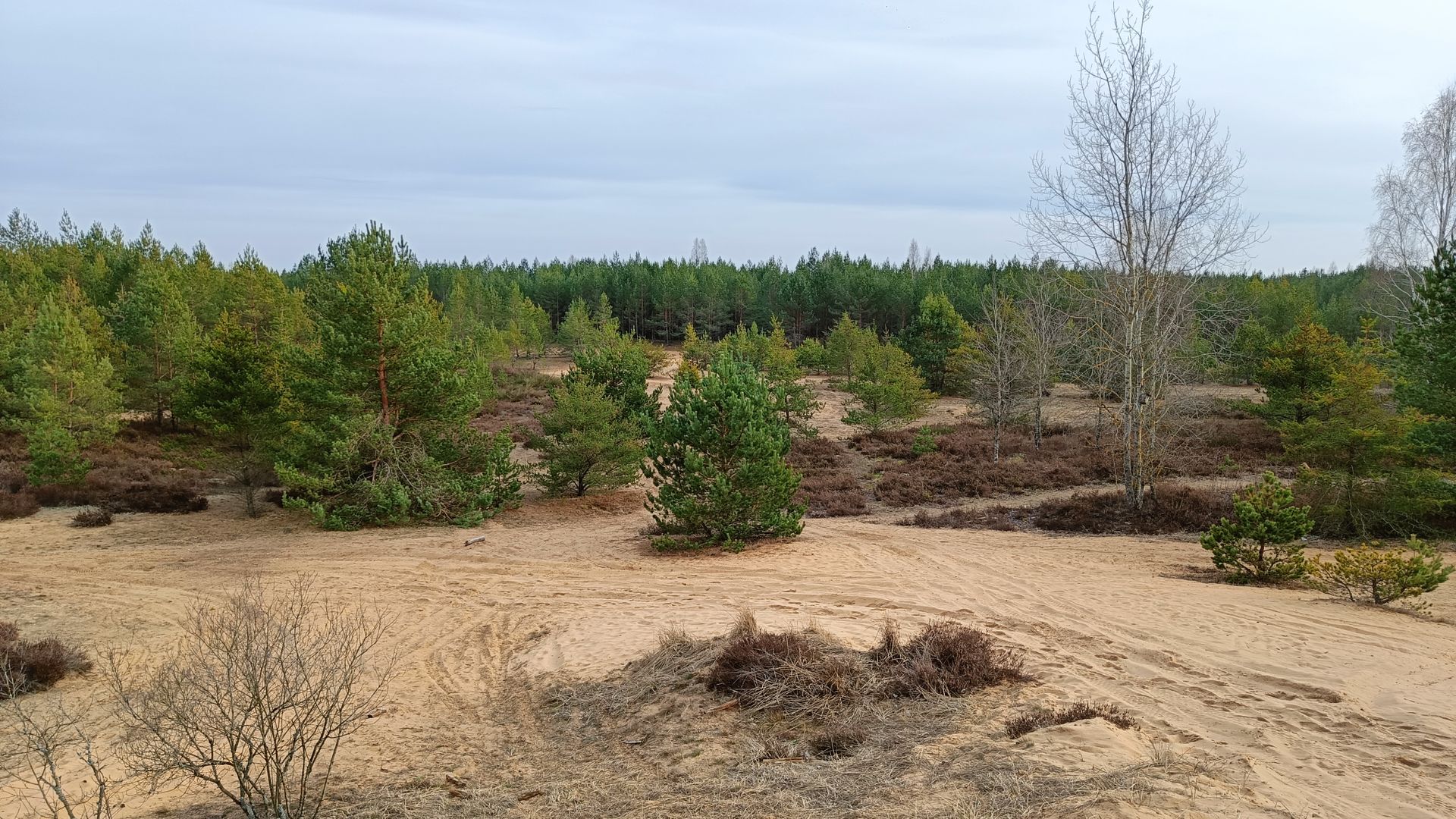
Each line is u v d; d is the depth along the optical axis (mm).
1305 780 5312
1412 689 7645
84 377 26562
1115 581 14484
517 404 49094
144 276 42438
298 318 42625
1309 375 31391
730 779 6141
